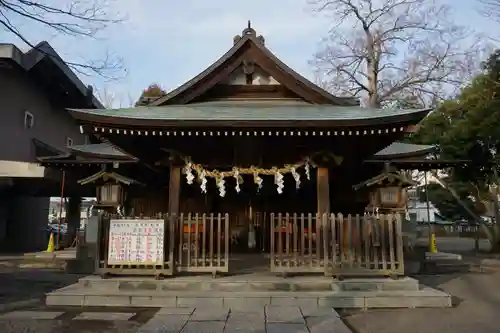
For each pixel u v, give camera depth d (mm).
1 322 7223
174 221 9438
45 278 13016
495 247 23047
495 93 20594
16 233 21734
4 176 16781
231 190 16031
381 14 27672
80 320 7367
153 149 11141
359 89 28641
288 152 10727
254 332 6480
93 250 14148
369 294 8586
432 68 26922
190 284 8898
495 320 7473
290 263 9938
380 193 10078
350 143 10492
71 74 21141
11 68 18953
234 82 12477
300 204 16016
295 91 12156
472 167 23328
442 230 42688
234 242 15867
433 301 8609
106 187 10047
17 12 7348
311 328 6684
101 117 9367
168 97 11953
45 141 22844
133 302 8484
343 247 9453
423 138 24453
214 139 10578
